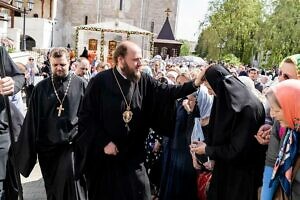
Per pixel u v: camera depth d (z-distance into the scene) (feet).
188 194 17.06
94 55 90.79
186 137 16.89
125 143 13.56
